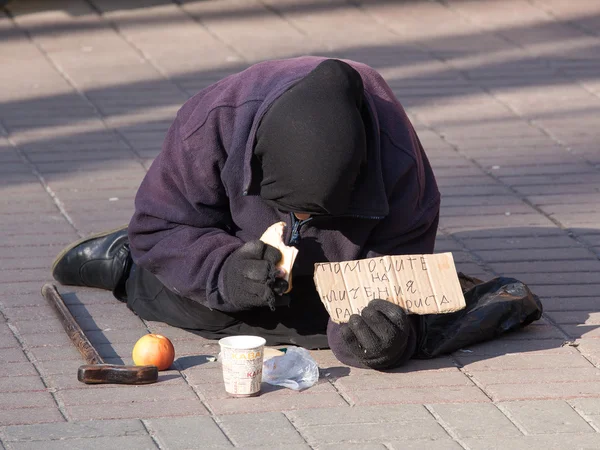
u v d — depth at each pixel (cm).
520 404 968
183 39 2419
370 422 923
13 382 1000
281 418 927
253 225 1008
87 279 1234
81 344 1057
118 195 1575
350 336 981
